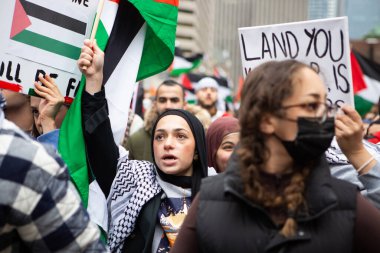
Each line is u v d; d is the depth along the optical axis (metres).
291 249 2.15
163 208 3.56
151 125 6.59
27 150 2.18
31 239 2.21
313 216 2.16
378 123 5.63
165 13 3.92
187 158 3.62
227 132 4.08
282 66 2.26
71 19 3.67
